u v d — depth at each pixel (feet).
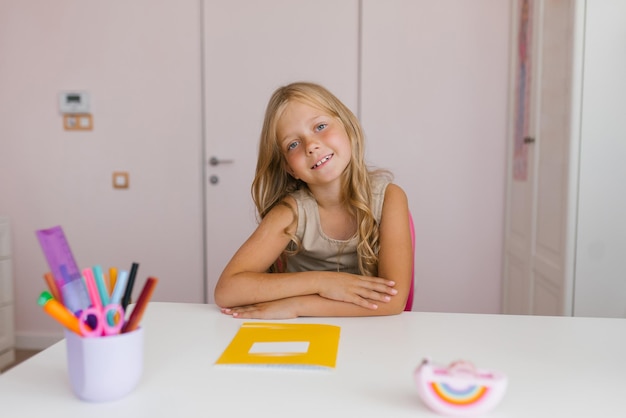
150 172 9.50
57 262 2.09
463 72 8.83
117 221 9.65
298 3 9.02
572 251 5.66
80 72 9.52
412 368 2.36
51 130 9.67
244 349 2.57
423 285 9.15
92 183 9.65
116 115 9.50
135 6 9.31
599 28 5.48
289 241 4.10
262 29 9.11
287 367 2.34
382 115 9.00
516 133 8.17
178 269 9.58
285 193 4.25
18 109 9.70
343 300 3.22
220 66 9.22
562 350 2.58
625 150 5.54
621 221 5.59
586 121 5.56
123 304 2.18
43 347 9.86
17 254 9.89
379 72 8.96
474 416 1.90
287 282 3.34
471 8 8.75
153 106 9.41
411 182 9.04
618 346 2.64
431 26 8.84
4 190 9.84
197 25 9.21
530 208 7.19
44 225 9.82
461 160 8.94
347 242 4.04
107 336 2.05
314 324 3.01
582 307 5.69
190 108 9.34
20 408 1.99
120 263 9.70
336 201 4.05
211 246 9.49
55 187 9.74
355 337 2.79
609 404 2.00
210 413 1.94
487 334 2.82
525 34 7.68
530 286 7.16
